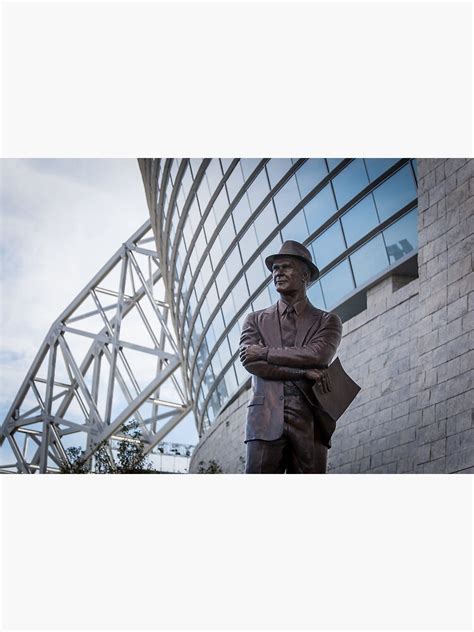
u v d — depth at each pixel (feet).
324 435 42.55
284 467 42.50
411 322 64.59
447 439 55.83
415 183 68.85
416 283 65.00
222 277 108.47
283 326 43.55
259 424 41.70
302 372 41.91
